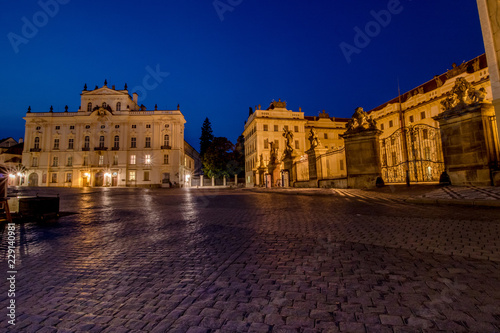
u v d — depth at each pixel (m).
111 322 2.07
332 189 16.22
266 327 1.91
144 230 5.88
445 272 2.75
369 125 14.67
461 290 2.33
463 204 7.59
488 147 9.70
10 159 60.88
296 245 4.05
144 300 2.44
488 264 2.92
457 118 10.51
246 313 2.12
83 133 55.78
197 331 1.89
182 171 59.78
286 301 2.29
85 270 3.31
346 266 3.06
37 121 55.84
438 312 2.00
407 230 4.70
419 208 7.42
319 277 2.78
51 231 5.95
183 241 4.68
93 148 54.94
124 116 55.91
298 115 56.00
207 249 4.07
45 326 2.04
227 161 63.22
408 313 2.01
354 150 15.16
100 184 54.59
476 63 30.62
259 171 36.09
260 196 16.33
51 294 2.63
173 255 3.83
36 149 55.06
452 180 10.63
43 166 54.81
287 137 25.70
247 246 4.14
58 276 3.13
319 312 2.09
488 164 9.54
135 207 11.26
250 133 60.22
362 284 2.56
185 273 3.08
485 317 1.90
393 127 41.88
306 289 2.51
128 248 4.33
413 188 11.68
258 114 54.12
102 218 7.91
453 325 1.82
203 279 2.87
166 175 55.47
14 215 7.83
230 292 2.52
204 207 10.54
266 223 6.10
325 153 19.33
